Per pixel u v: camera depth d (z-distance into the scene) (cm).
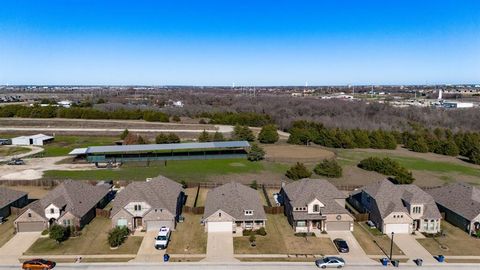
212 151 11075
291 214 5638
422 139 12319
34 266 4209
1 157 10244
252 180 8125
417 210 5469
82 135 14012
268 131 12938
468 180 8481
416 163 10300
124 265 4366
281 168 9319
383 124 15600
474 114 17400
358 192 6675
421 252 4794
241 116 16538
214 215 5353
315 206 5503
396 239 5191
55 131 14338
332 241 5097
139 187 5772
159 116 16738
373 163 9162
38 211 5353
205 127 15412
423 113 17838
